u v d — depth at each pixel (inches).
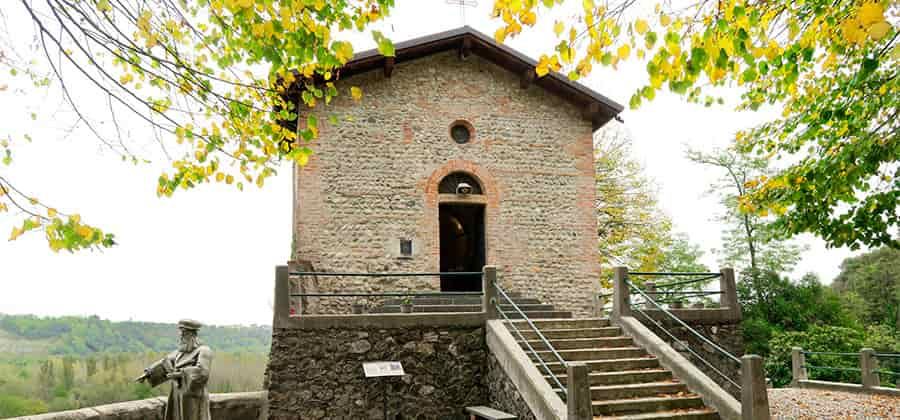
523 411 334.0
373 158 553.0
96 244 176.9
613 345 399.9
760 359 307.1
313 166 538.0
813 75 344.2
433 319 394.0
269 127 231.9
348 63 531.5
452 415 383.6
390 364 362.3
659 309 420.8
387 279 534.3
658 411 330.3
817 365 753.0
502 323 397.4
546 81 593.3
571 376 287.7
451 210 666.2
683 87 193.2
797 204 344.8
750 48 195.5
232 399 359.6
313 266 521.0
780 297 908.6
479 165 576.1
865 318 1095.6
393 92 572.1
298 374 366.9
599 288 575.5
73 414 279.6
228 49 207.9
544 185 586.6
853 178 297.6
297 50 206.2
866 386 534.0
